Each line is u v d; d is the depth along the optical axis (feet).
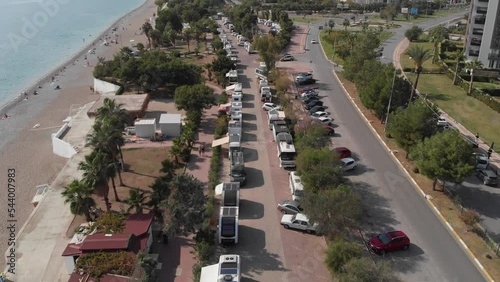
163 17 534.78
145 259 126.52
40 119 297.53
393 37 554.46
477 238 150.51
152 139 238.89
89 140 177.78
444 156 167.12
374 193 179.93
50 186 192.44
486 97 300.20
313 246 147.33
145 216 150.61
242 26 532.73
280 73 330.95
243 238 151.23
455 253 144.05
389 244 142.00
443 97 316.40
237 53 452.35
